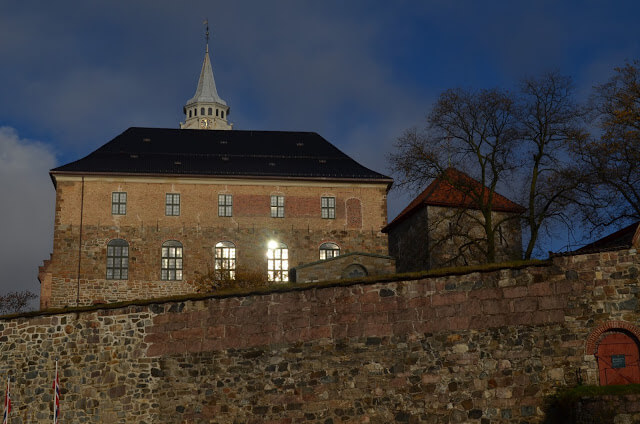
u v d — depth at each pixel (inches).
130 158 2133.4
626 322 994.1
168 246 2026.3
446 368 1043.9
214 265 2032.5
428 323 1062.4
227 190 2079.2
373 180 2116.1
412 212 1913.1
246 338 1116.5
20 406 1154.7
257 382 1098.7
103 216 2014.0
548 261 1040.2
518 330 1031.0
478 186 1775.3
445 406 1034.1
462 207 1772.9
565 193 1654.8
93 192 2022.6
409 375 1053.8
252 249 2057.1
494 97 1711.4
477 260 1803.6
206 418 1101.1
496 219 1863.9
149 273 2000.5
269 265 2055.9
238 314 1128.2
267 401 1089.4
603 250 1024.9
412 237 1924.2
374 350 1072.2
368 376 1066.7
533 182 1669.5
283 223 2082.9
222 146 2271.2
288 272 2054.6
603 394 924.6
